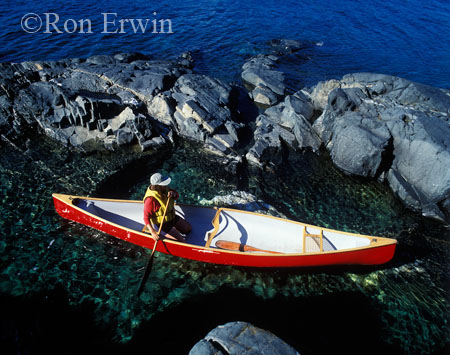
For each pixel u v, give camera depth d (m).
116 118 10.01
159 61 13.59
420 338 5.28
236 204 7.94
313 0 23.58
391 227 7.74
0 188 7.63
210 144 9.84
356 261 6.16
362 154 8.98
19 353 4.65
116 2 20.08
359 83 11.41
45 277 5.77
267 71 13.82
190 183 8.51
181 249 6.03
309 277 6.22
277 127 10.70
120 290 5.69
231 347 4.23
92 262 6.14
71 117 9.78
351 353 5.00
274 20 19.95
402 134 9.00
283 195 8.45
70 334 4.95
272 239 6.90
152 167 8.95
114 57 13.45
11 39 14.74
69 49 14.54
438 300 5.95
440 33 19.34
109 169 8.68
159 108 10.59
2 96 9.88
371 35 18.73
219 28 18.33
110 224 6.27
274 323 5.38
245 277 6.13
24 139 9.42
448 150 8.10
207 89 11.59
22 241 6.40
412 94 10.48
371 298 5.92
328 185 8.95
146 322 5.23
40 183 7.93
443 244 7.35
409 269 6.58
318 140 10.56
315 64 15.44
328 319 5.50
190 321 5.30
